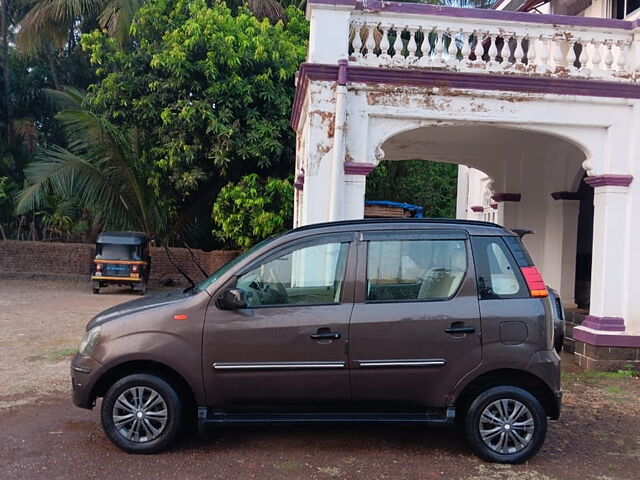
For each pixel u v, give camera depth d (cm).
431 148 1169
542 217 1200
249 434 538
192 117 1509
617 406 659
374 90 782
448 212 2358
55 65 2314
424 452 505
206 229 2016
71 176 1691
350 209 777
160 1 1666
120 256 1684
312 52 780
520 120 802
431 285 489
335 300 484
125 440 480
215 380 472
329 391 475
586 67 833
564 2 1177
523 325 480
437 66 804
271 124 1568
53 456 478
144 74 1655
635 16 977
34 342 943
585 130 823
